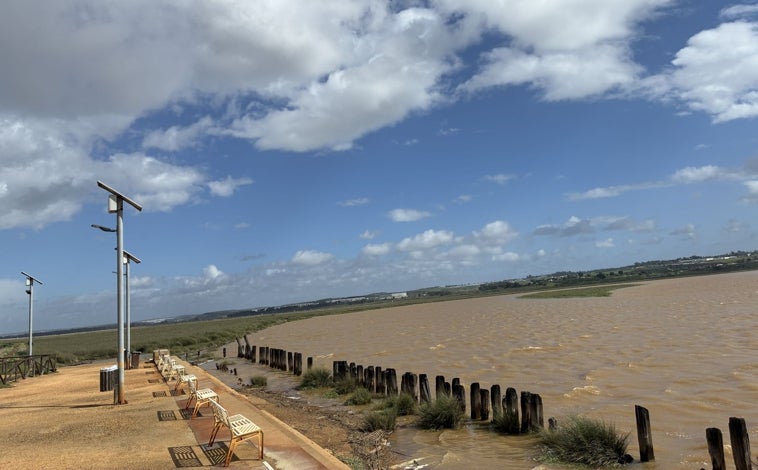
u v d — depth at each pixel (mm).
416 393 17797
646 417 10586
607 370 20641
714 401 15141
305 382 22984
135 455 9727
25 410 15516
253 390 22797
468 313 71500
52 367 28234
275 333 63312
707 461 10477
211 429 11469
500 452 11719
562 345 28984
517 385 19344
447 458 11438
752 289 64812
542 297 100438
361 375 21266
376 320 74625
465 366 24625
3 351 43812
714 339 26656
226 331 70062
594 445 10836
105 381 18328
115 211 15664
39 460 9766
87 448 10484
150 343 52500
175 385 18344
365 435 13734
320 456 9133
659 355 23125
